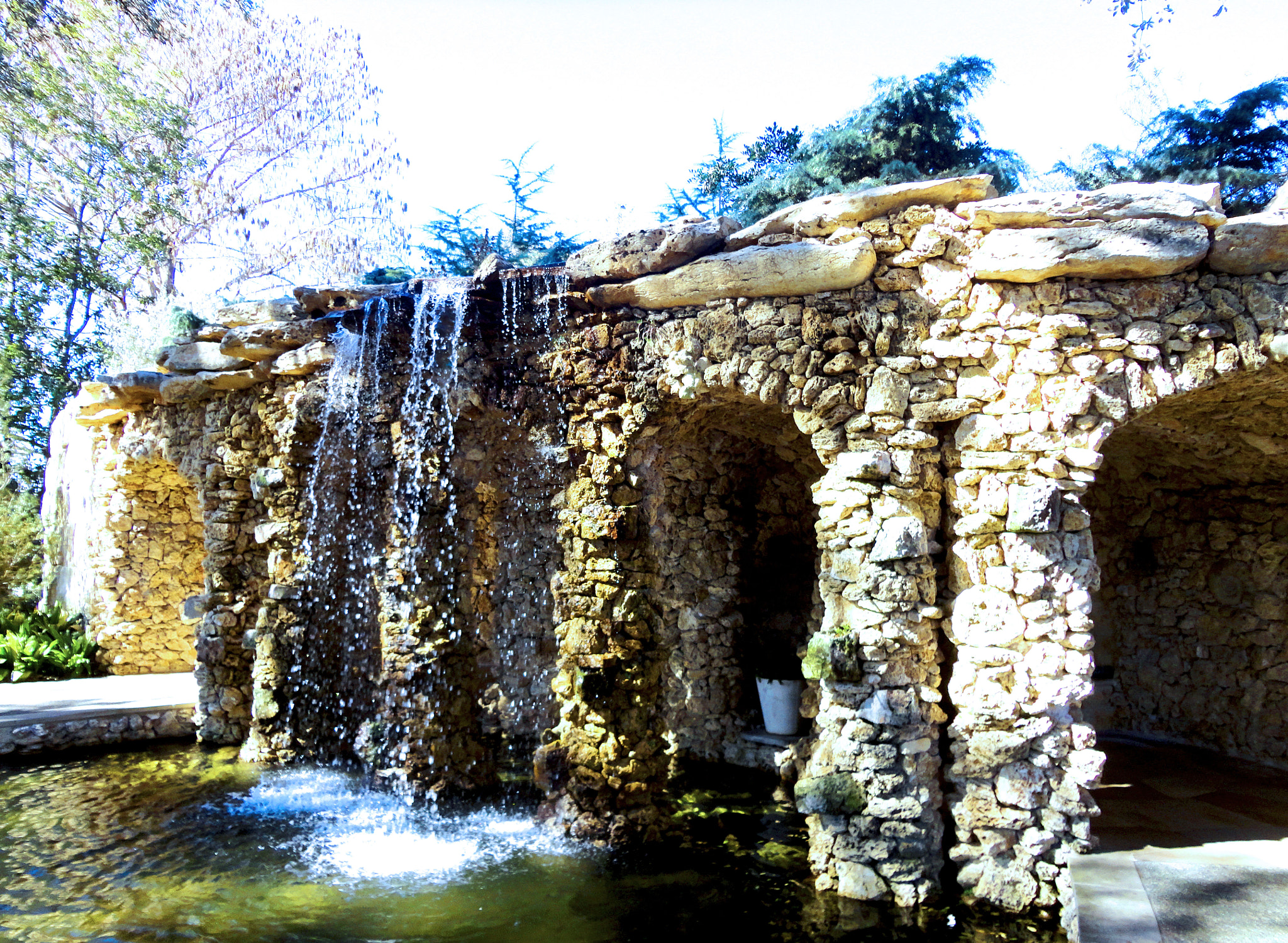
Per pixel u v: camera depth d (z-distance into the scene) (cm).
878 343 625
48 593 1653
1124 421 593
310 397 920
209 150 2262
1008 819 576
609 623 718
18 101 1800
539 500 963
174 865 665
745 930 546
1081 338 595
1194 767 804
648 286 695
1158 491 936
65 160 1955
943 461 631
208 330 997
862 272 625
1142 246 572
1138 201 579
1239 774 778
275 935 541
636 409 714
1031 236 587
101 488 1398
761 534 1003
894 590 605
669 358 695
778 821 759
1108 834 604
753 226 670
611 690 714
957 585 613
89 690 1234
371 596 1013
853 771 607
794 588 996
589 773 712
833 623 630
